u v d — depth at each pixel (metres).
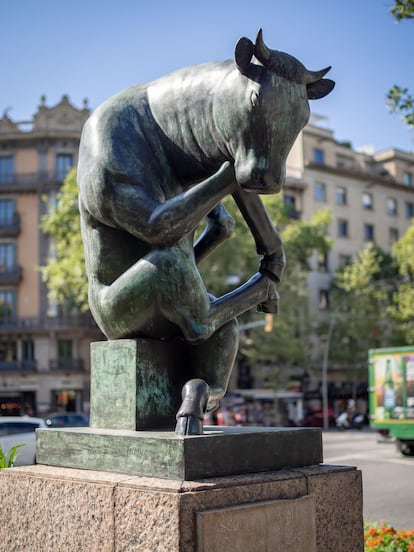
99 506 2.16
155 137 2.54
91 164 2.45
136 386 2.43
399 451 15.05
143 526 2.02
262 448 2.32
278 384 31.06
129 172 2.40
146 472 2.15
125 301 2.42
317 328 35.62
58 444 2.50
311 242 30.72
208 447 2.13
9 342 37.47
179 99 2.49
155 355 2.49
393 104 6.65
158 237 2.33
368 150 52.81
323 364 34.44
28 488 2.46
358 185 44.25
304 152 41.88
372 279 37.28
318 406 38.03
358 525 2.51
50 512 2.35
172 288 2.35
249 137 2.21
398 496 9.07
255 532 2.09
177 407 2.54
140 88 2.65
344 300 35.34
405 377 14.95
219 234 2.81
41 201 37.69
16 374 36.72
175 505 1.94
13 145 38.19
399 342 35.53
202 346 2.53
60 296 23.41
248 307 2.57
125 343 2.48
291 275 30.20
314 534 2.29
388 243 45.44
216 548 1.97
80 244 22.28
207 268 22.56
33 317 36.88
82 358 37.16
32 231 37.56
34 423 12.58
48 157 37.94
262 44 2.14
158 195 2.46
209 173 2.55
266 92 2.17
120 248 2.55
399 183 46.91
